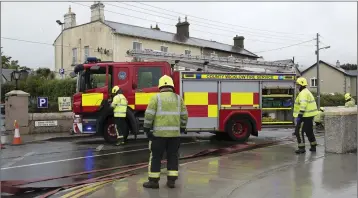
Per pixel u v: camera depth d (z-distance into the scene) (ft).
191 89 39.34
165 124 19.31
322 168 23.70
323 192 18.07
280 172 22.79
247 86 40.40
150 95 39.65
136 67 39.75
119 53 90.84
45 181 22.79
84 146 37.93
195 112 39.34
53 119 52.65
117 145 38.04
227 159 27.50
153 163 19.45
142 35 95.20
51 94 66.64
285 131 54.95
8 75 105.19
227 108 39.88
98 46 94.02
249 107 40.42
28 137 46.14
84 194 19.01
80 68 39.27
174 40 103.19
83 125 39.83
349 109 30.68
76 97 39.47
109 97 39.37
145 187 19.47
